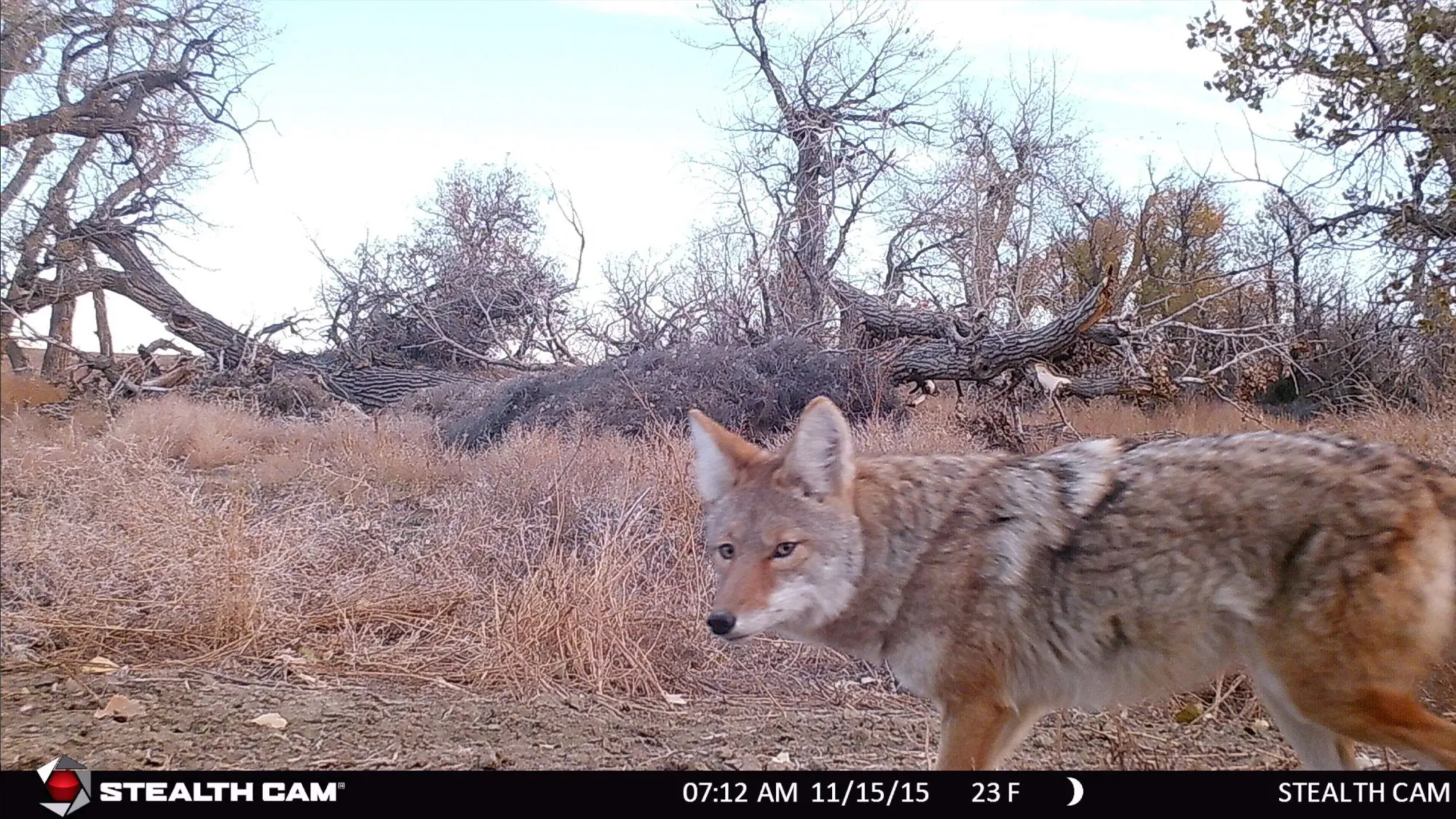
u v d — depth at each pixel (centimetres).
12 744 153
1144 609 130
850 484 138
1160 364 426
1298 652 126
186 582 207
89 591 205
